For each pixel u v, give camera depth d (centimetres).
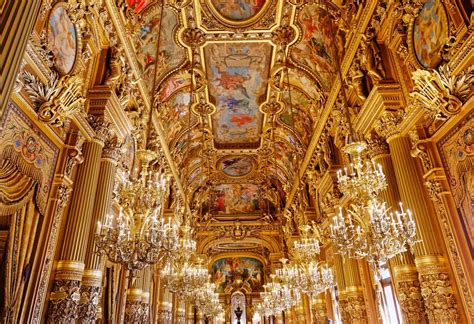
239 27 1226
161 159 1485
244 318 2869
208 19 1201
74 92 652
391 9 824
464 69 594
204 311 1673
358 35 953
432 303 646
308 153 1631
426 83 647
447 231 656
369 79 938
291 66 1380
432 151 708
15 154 547
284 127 1778
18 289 554
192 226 2356
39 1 352
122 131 916
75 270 667
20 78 540
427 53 704
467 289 608
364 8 920
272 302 1602
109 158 835
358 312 1080
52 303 628
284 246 2355
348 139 1155
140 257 545
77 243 688
